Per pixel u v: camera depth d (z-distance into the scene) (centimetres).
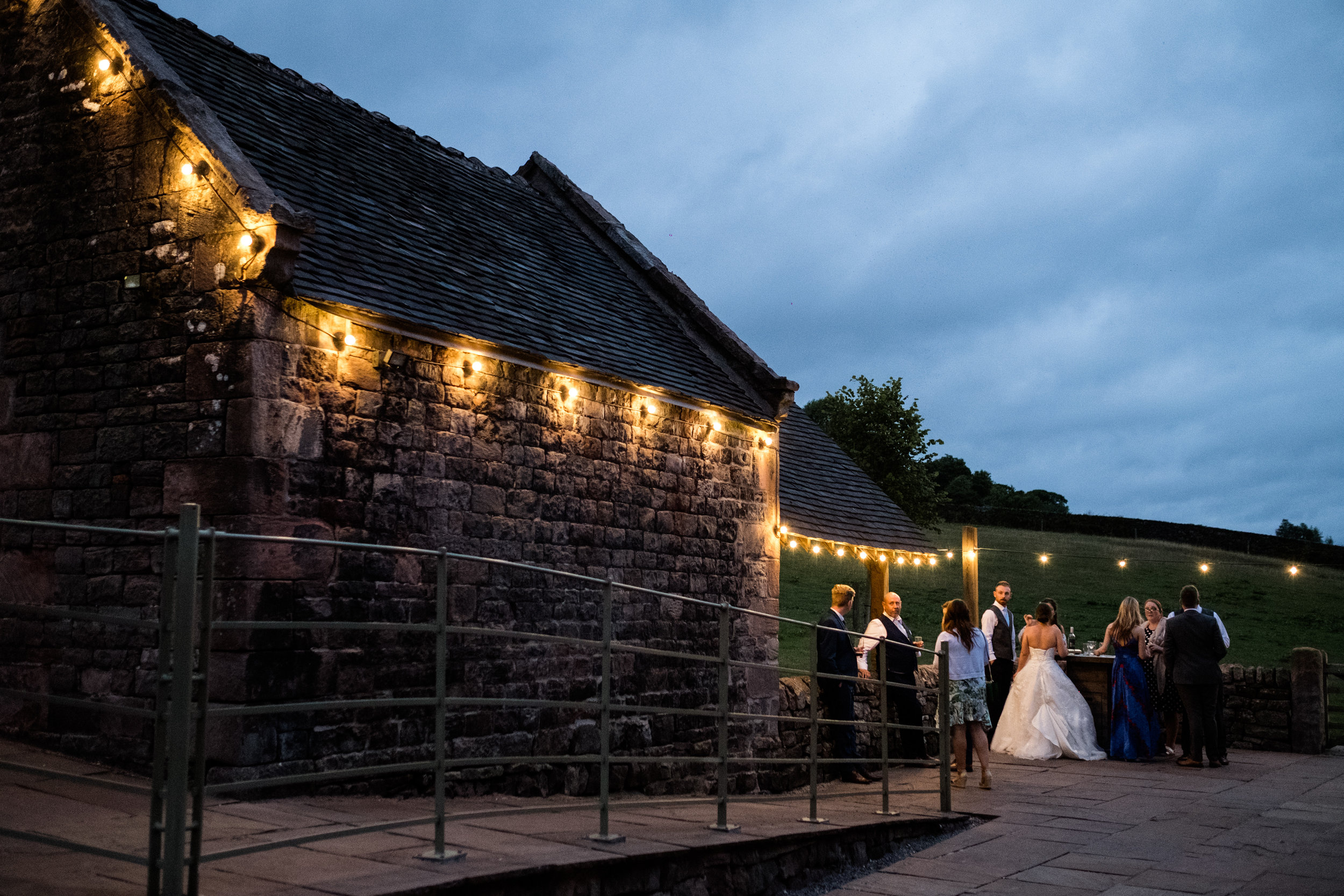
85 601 671
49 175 736
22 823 486
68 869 410
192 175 671
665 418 995
